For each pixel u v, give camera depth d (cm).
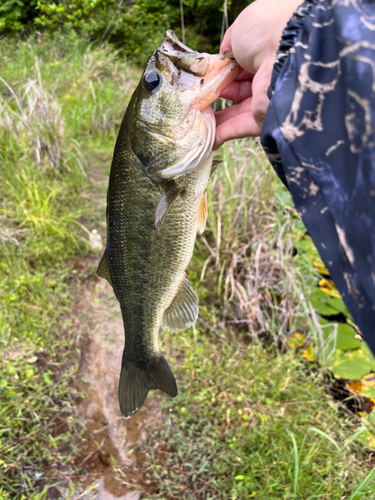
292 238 77
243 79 33
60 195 91
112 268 37
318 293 77
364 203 15
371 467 53
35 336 62
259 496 48
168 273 35
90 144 115
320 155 16
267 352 68
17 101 94
